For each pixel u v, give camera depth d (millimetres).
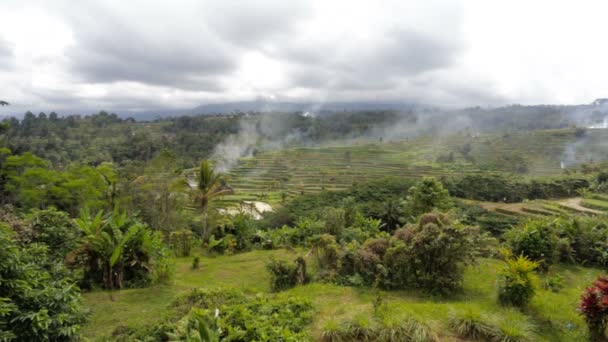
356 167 74812
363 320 6434
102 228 9898
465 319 6422
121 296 9258
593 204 29562
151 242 10852
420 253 9078
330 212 17469
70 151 62094
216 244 16938
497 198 35344
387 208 21250
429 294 8844
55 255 9594
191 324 6316
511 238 11617
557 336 6352
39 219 10125
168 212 23766
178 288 10234
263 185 62250
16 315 5109
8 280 5242
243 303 7742
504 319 6430
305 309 7469
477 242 9305
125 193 23688
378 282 9391
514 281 7527
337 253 10570
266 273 12289
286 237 18109
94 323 7480
